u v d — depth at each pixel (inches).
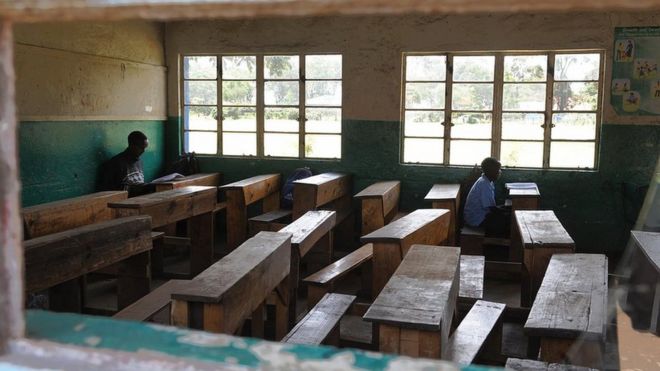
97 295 193.6
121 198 198.5
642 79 246.2
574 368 84.9
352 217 276.4
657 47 243.0
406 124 278.1
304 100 287.0
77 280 143.9
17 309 29.3
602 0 21.7
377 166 280.1
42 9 25.8
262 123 293.6
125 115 271.6
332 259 223.3
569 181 258.8
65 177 240.2
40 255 110.9
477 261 173.8
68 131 240.5
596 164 258.2
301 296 196.1
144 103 284.8
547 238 158.4
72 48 238.2
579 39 250.4
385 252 151.3
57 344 29.0
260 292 106.6
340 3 23.4
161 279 213.9
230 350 28.8
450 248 132.2
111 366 27.7
